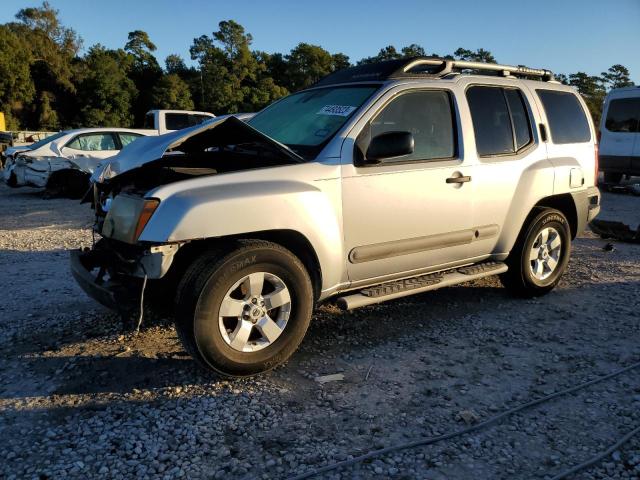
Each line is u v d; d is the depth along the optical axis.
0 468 2.86
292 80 85.44
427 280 4.68
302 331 3.98
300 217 3.85
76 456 2.97
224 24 76.50
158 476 2.82
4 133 22.03
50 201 12.96
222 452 3.02
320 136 4.30
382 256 4.36
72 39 82.12
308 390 3.71
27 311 5.10
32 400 3.54
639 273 6.62
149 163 4.03
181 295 3.55
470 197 4.80
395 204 4.33
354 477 2.82
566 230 5.73
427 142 4.62
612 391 3.74
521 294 5.58
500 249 5.21
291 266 3.84
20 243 8.09
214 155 4.30
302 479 2.80
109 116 70.56
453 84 4.84
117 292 3.61
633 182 16.89
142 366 4.01
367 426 3.29
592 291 5.91
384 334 4.68
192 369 3.98
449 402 3.58
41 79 71.19
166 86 71.19
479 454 3.03
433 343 4.51
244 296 3.75
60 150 13.23
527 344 4.50
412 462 2.95
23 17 78.75
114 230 3.89
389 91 4.43
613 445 3.11
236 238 3.80
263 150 4.32
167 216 3.46
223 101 73.69
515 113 5.33
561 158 5.62
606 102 14.84
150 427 3.24
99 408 3.45
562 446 3.12
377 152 4.01
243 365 3.73
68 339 4.47
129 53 81.88
